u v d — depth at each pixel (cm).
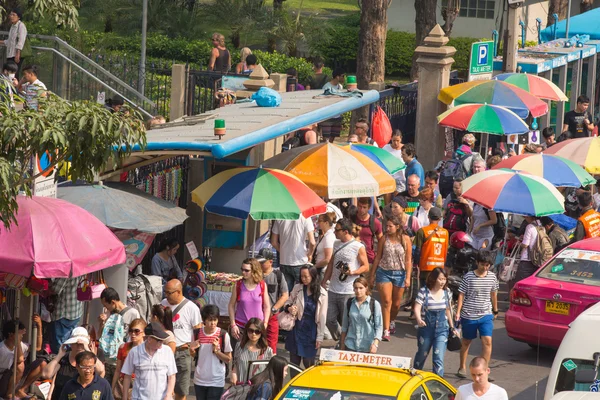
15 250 3084
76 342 3369
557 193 4716
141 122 3020
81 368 3144
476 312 3953
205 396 3562
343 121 8819
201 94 6200
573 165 5159
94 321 3931
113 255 3278
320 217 4425
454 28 12975
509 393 3872
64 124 2830
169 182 4847
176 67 6075
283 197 4056
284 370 3133
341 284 4169
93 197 3944
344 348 3862
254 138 4116
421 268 4606
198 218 4862
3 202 2756
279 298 3991
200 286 4266
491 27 12838
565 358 3117
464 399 3059
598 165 5591
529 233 4756
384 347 4381
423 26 9488
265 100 4922
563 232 4947
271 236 4519
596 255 4222
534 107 6406
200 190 4153
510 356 4331
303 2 15762
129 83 6325
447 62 6856
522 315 4141
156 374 3262
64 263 3116
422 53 6881
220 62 7150
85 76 5938
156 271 4331
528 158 5166
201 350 3550
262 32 11681
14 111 2827
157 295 4078
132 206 3984
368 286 3956
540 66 7825
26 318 3688
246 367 3512
